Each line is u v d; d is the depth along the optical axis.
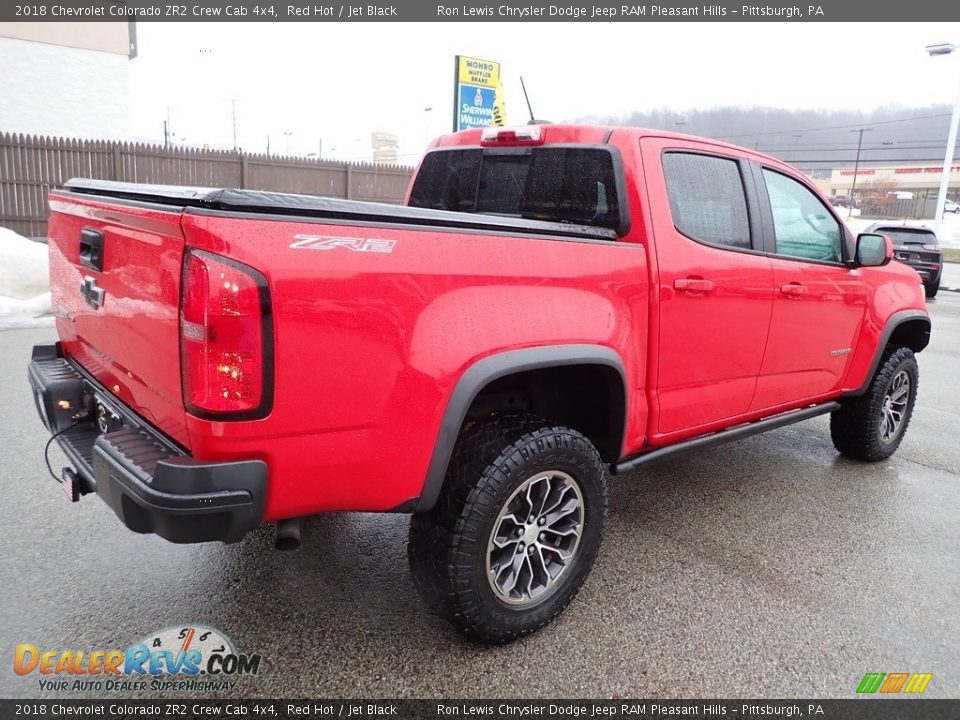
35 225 13.44
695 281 3.09
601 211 3.00
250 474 1.96
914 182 96.00
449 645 2.61
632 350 2.88
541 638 2.68
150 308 2.09
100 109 17.53
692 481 4.37
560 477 2.62
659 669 2.52
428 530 2.42
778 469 4.63
